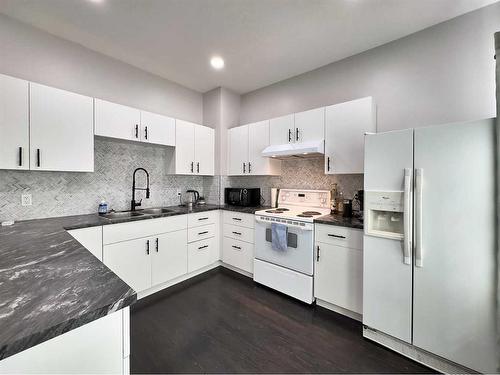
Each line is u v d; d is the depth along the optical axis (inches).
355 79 101.0
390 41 91.7
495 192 50.8
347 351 65.7
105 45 94.8
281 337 71.1
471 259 53.7
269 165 117.8
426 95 83.7
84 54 95.7
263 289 102.4
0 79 69.0
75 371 25.5
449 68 79.1
